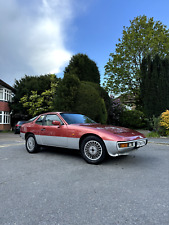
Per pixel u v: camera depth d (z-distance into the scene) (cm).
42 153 573
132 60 1878
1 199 242
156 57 1206
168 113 1022
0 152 596
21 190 272
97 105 1227
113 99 2033
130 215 198
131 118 2022
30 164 432
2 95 2270
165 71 1180
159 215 197
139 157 509
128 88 1933
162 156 525
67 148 476
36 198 244
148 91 1225
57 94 1267
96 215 199
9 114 2402
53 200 238
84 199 240
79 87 1225
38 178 328
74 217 195
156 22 1873
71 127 466
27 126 596
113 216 196
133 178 325
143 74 1288
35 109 2005
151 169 385
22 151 615
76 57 1521
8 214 203
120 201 233
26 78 2356
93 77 1547
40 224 183
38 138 548
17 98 2234
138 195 251
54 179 322
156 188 276
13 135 1518
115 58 1902
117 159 481
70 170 379
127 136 406
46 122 541
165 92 1166
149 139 938
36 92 2062
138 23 1850
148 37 1716
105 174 350
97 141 415
